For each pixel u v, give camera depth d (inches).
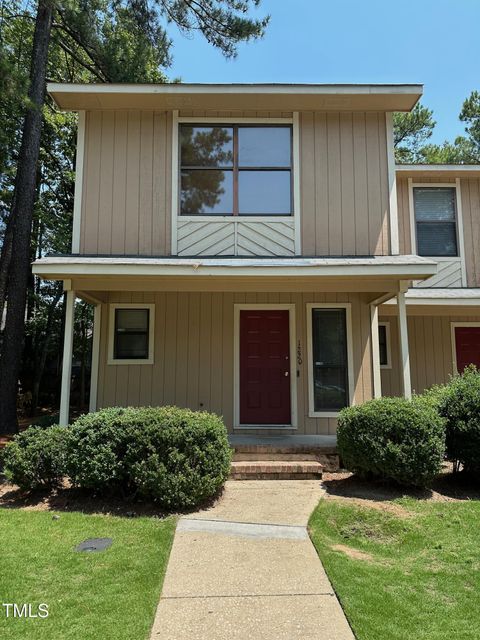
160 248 306.7
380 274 258.1
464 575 140.9
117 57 506.6
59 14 470.3
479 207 408.8
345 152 315.9
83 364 621.3
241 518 189.5
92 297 303.3
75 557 149.4
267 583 135.0
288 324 323.6
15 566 142.0
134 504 206.2
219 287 276.8
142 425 211.2
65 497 215.9
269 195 313.0
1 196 584.4
